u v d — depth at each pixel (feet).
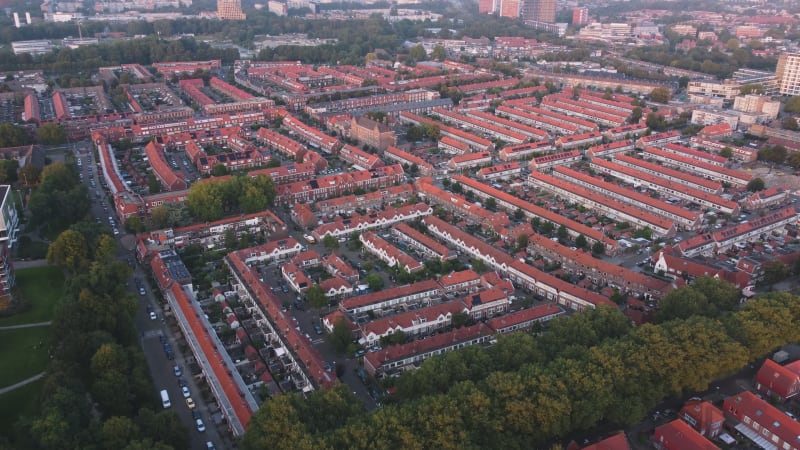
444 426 598.34
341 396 643.86
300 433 581.12
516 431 629.10
